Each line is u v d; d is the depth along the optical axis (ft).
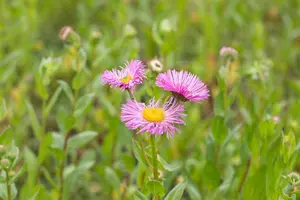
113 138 2.63
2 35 3.61
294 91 3.47
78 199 2.84
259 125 2.31
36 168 2.39
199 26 4.37
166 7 3.79
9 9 3.58
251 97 2.98
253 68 2.54
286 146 2.08
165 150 2.72
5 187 2.09
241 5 3.92
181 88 1.79
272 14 4.38
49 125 3.35
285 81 3.80
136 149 1.92
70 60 3.26
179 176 2.68
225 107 2.22
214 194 2.29
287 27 3.88
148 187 1.87
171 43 2.52
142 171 2.20
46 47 4.09
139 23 4.43
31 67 3.55
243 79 3.40
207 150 2.30
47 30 4.36
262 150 2.29
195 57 4.12
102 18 4.25
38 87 2.36
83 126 2.90
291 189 2.07
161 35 2.54
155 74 2.11
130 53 2.67
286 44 3.85
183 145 2.87
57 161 2.38
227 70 2.27
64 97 3.48
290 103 3.24
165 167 1.88
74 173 2.34
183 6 3.75
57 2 4.52
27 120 3.14
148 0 4.28
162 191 1.87
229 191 2.35
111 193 2.70
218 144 2.29
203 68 3.51
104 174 2.65
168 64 2.81
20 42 3.66
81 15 4.05
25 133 3.15
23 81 3.31
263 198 2.20
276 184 2.10
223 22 4.01
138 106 1.78
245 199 2.23
